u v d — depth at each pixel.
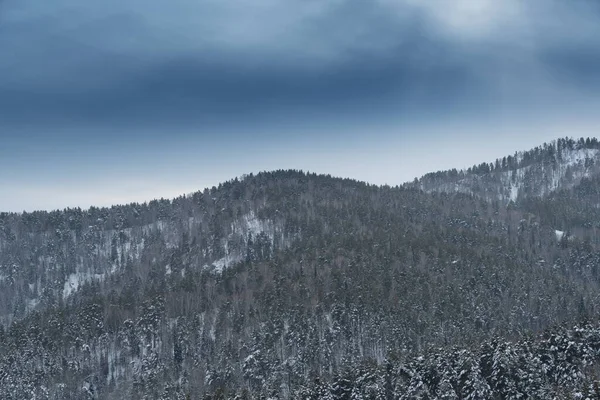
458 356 115.44
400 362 124.12
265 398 135.62
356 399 113.69
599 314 160.00
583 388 94.38
